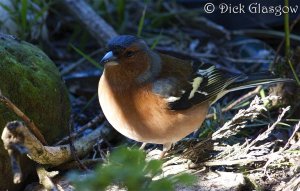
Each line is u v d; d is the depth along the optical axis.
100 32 12.38
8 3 11.42
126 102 7.73
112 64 7.65
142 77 7.78
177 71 8.20
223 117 9.58
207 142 8.41
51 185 7.64
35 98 8.24
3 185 7.61
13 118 7.80
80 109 10.96
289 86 9.70
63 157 8.16
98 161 8.56
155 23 13.50
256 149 8.54
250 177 7.96
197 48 13.05
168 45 13.02
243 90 11.19
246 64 12.28
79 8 12.70
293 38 12.55
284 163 8.16
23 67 8.31
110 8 13.94
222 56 12.67
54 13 13.48
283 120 9.39
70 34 13.60
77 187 5.50
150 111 7.74
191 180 5.64
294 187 7.48
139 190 5.61
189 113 8.03
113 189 7.22
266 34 13.25
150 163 5.59
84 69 12.13
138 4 13.87
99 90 8.03
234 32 13.38
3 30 11.13
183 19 13.62
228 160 8.28
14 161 6.53
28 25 11.68
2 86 7.91
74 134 8.91
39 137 7.90
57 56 12.57
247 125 9.45
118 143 9.70
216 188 7.75
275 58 10.42
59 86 8.80
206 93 8.31
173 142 8.28
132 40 7.79
